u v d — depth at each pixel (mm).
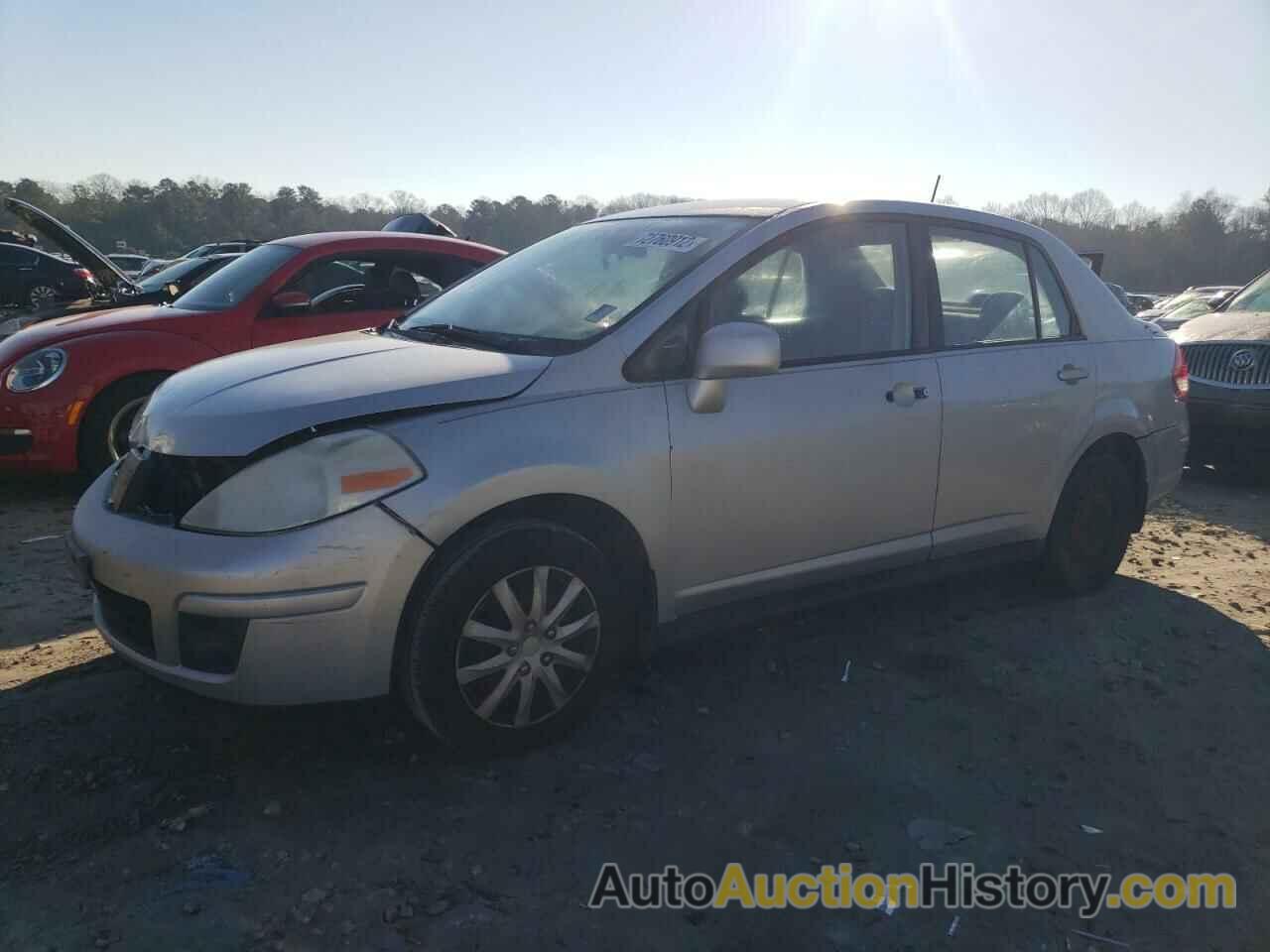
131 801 2807
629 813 2863
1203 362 7562
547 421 3043
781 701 3596
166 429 3021
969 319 4188
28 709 3295
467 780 2980
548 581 3045
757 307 3557
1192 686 3889
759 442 3436
